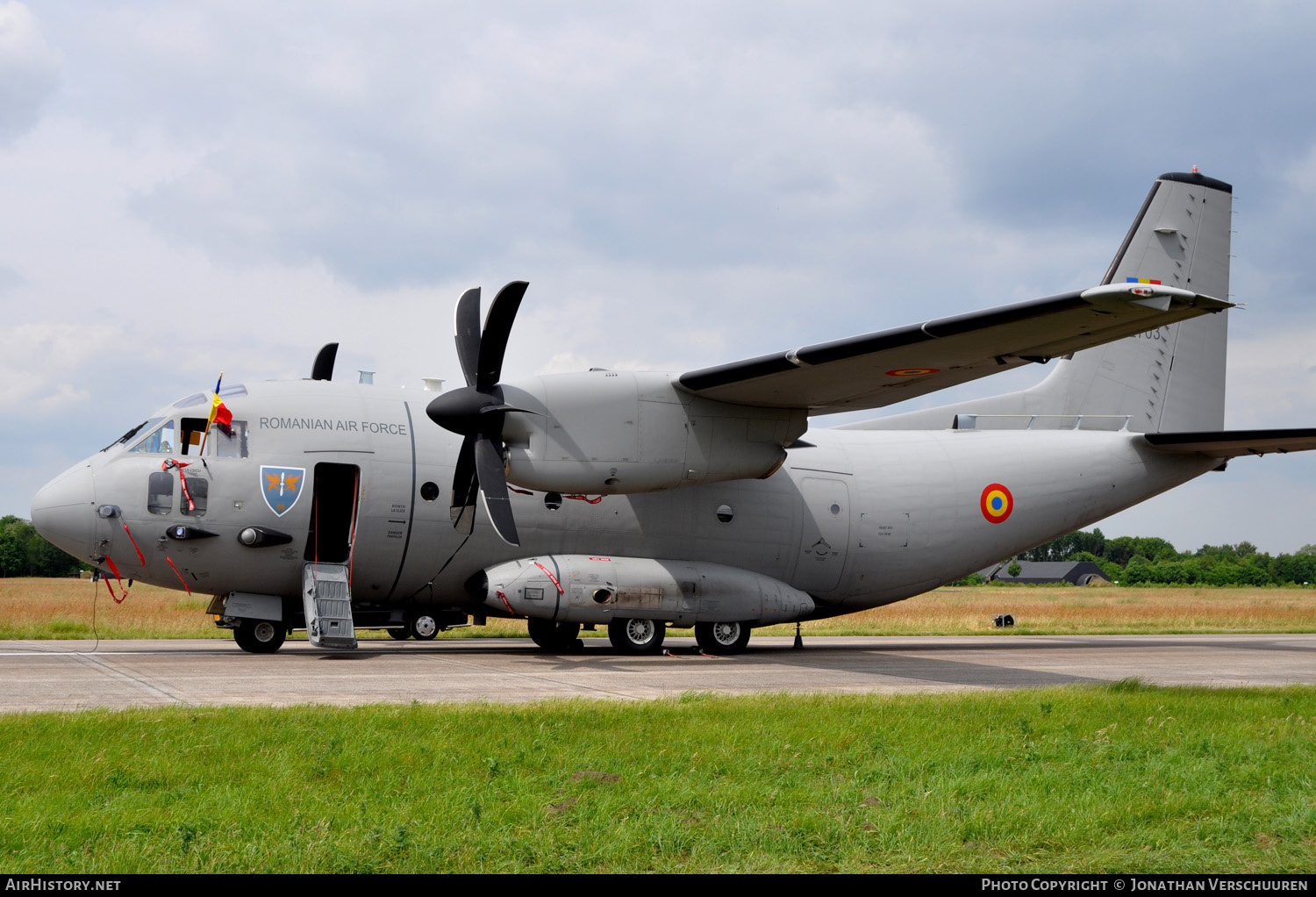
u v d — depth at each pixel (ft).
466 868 16.61
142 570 47.91
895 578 60.95
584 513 53.36
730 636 56.39
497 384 44.60
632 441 46.06
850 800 21.08
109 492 46.96
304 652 52.26
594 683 39.68
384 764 22.94
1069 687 39.01
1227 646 70.90
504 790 21.06
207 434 48.44
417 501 50.80
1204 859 17.90
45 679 37.14
